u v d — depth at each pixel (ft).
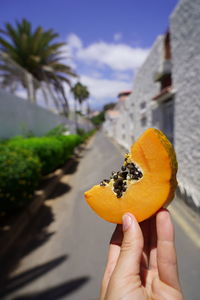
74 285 7.76
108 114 122.11
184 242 9.64
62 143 25.99
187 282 7.61
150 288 4.03
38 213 13.89
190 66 14.66
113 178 4.13
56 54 59.00
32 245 10.27
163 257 3.87
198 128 13.85
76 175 22.35
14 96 27.76
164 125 20.86
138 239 3.66
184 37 15.35
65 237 10.83
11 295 7.51
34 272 8.45
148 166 3.72
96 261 8.90
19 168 11.98
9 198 11.02
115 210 3.96
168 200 3.73
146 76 27.61
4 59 26.96
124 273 3.53
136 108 34.17
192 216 11.66
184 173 15.92
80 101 113.80
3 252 9.45
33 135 31.12
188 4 14.37
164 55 20.18
